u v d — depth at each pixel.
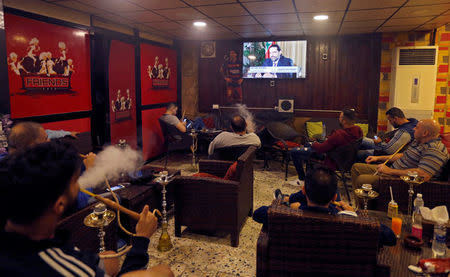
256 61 6.87
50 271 0.73
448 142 3.11
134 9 4.21
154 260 2.77
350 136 3.89
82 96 4.52
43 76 3.88
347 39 6.37
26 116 3.69
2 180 0.75
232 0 3.77
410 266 1.70
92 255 0.86
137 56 5.73
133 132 5.77
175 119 5.76
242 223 3.18
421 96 5.79
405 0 3.79
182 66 7.40
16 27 3.50
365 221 1.59
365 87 6.39
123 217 2.88
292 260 1.74
